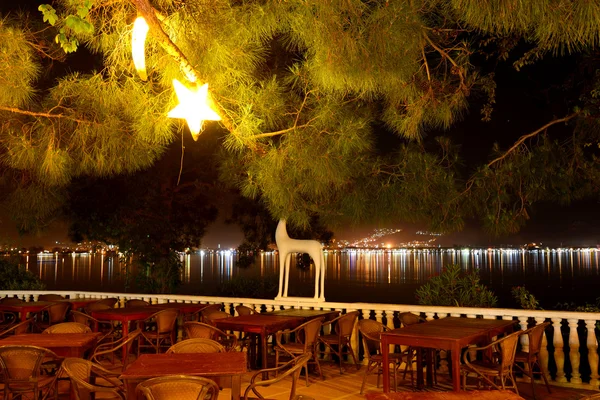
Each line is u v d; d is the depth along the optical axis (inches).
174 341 343.3
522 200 300.0
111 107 246.2
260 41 227.1
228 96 232.4
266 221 595.2
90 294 451.8
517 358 249.4
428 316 321.7
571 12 145.1
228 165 315.6
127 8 214.2
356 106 272.8
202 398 150.7
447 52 240.8
